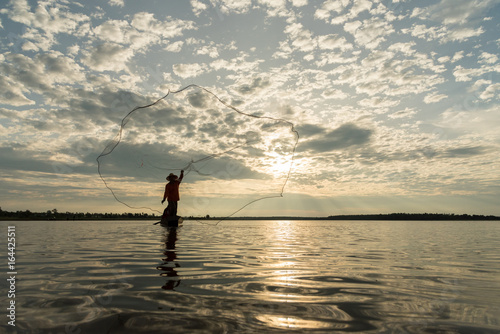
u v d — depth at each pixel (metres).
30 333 1.99
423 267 4.76
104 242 7.82
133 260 4.93
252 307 2.57
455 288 3.36
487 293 3.16
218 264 4.64
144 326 2.12
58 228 14.95
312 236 11.42
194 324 2.17
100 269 4.16
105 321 2.21
